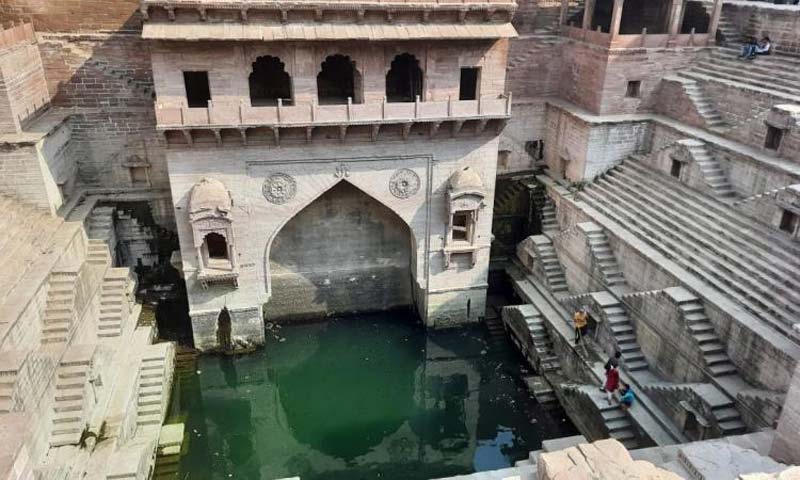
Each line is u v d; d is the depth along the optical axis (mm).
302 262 22734
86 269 17547
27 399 12719
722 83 20969
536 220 24422
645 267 18547
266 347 22281
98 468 14031
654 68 22766
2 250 15852
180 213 19094
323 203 21922
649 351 17797
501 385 20594
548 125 25250
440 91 19344
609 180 22750
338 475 17484
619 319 18594
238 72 17656
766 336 14375
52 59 20250
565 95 25078
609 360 17359
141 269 22656
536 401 19562
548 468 10289
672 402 15742
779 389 13977
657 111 23469
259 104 20203
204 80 20156
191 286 20094
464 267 22125
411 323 23703
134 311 20766
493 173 20922
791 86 19469
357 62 18312
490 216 21547
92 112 20969
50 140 19047
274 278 22641
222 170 18812
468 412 19656
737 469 10797
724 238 17891
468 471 17594
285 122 18031
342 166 19609
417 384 21125
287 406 20312
